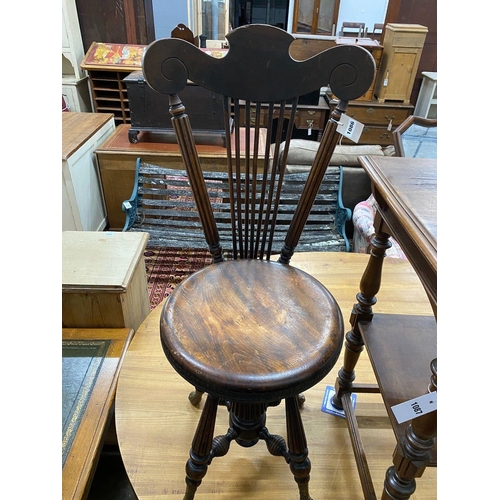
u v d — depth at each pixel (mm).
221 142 2010
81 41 2531
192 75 719
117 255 1205
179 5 2455
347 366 951
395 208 598
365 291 842
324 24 2762
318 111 2689
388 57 2598
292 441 740
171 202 1967
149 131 1965
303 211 842
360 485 871
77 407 945
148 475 860
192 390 1043
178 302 723
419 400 528
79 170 1765
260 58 712
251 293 750
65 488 777
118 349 1104
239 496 842
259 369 590
